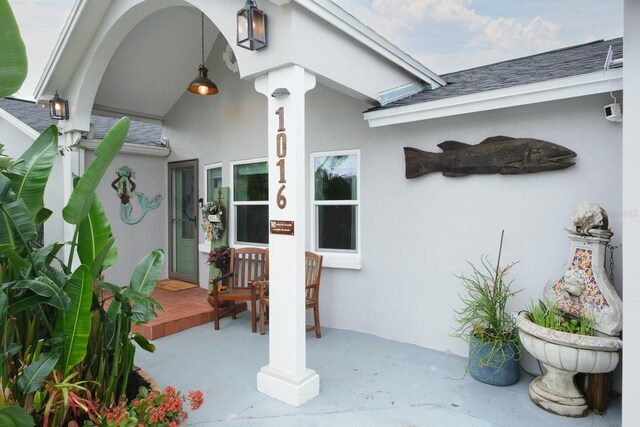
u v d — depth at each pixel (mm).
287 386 3064
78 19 4730
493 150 3719
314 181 5086
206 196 6582
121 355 2668
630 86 2145
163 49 5910
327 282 4996
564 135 3418
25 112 7781
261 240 5707
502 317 3477
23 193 2553
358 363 3838
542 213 3545
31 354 2340
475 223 3914
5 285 2059
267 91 3258
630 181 2148
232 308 5367
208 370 3686
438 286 4160
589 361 2736
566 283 3074
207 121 6480
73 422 2203
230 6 3324
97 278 2717
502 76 4340
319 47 3246
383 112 3988
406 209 4367
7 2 1711
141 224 7129
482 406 3018
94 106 6406
